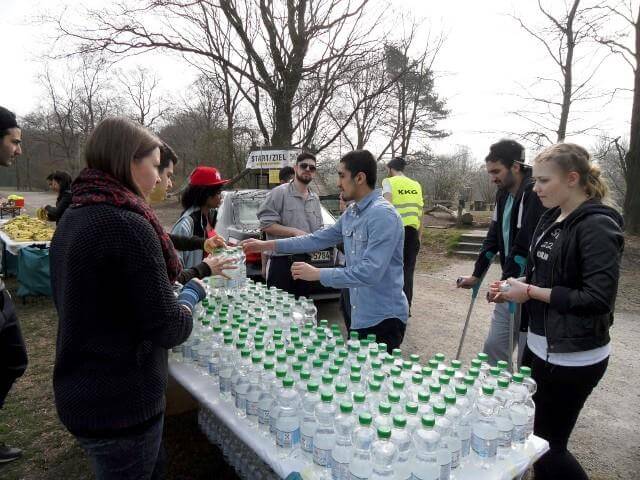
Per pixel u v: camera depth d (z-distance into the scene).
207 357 2.18
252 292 2.96
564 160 1.89
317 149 15.41
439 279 8.45
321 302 6.04
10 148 2.63
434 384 1.65
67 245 1.31
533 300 2.06
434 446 1.32
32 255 5.98
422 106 23.09
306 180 4.38
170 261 1.50
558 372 1.89
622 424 3.25
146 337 1.38
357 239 2.48
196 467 2.70
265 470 2.18
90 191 1.35
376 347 2.04
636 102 11.80
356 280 2.29
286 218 4.39
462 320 5.77
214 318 2.45
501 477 1.41
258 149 11.20
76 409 1.35
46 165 43.09
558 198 1.94
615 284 1.74
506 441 1.51
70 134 36.72
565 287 1.86
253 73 13.88
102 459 1.42
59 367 1.36
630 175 12.04
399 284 2.57
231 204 6.08
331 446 1.39
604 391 3.78
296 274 2.40
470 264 9.84
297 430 1.53
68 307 1.31
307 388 1.52
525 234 2.80
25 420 3.22
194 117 27.25
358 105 14.48
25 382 3.80
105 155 1.40
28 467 2.71
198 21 13.18
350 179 2.48
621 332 5.32
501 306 2.94
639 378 4.03
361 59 13.38
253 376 1.78
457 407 1.53
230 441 2.49
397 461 1.32
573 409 1.94
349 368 1.84
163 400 1.54
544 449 1.60
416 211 5.27
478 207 21.62
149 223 1.38
